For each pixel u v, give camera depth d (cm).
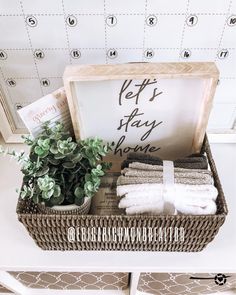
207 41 63
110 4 57
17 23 60
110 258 65
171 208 55
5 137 82
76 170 54
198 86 57
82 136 66
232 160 79
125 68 53
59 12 58
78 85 57
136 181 56
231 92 72
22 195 53
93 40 63
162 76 53
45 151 52
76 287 90
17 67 68
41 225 56
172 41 63
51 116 60
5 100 75
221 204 54
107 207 66
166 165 59
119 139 68
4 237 67
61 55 66
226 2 56
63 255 65
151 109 62
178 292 89
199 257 64
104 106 61
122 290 92
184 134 67
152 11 58
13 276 82
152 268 63
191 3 56
